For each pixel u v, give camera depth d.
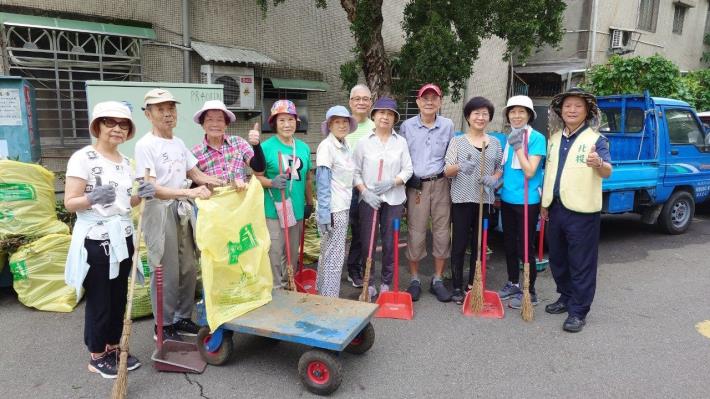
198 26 8.03
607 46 13.55
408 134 4.32
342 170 3.91
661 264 5.54
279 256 3.88
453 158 4.16
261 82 8.86
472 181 4.15
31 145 5.09
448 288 4.77
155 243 3.19
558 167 3.87
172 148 3.23
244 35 8.54
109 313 2.98
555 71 12.98
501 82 12.66
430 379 3.12
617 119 6.75
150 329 3.72
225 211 3.07
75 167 2.74
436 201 4.26
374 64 7.24
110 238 2.83
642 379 3.13
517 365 3.30
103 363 3.07
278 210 3.80
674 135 6.53
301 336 2.87
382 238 4.31
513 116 4.01
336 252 3.95
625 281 4.97
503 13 6.68
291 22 9.05
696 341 3.66
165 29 7.66
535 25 6.64
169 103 3.19
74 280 2.82
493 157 4.21
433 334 3.73
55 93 6.88
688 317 4.09
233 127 8.73
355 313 3.18
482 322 3.96
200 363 3.20
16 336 3.59
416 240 4.33
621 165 5.85
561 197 3.80
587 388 3.03
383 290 4.35
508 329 3.84
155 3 7.49
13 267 4.01
